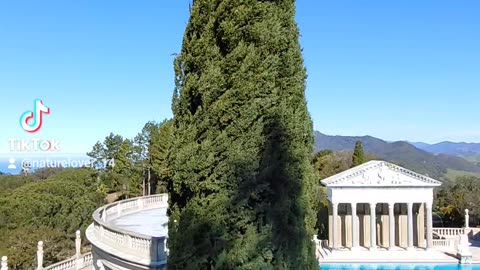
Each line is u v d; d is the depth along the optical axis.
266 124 9.53
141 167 73.56
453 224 58.41
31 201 53.44
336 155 82.88
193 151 9.45
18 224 50.34
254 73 9.48
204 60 9.59
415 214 48.59
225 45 9.59
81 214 57.12
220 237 9.18
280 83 9.82
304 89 10.47
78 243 28.06
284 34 9.92
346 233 48.66
